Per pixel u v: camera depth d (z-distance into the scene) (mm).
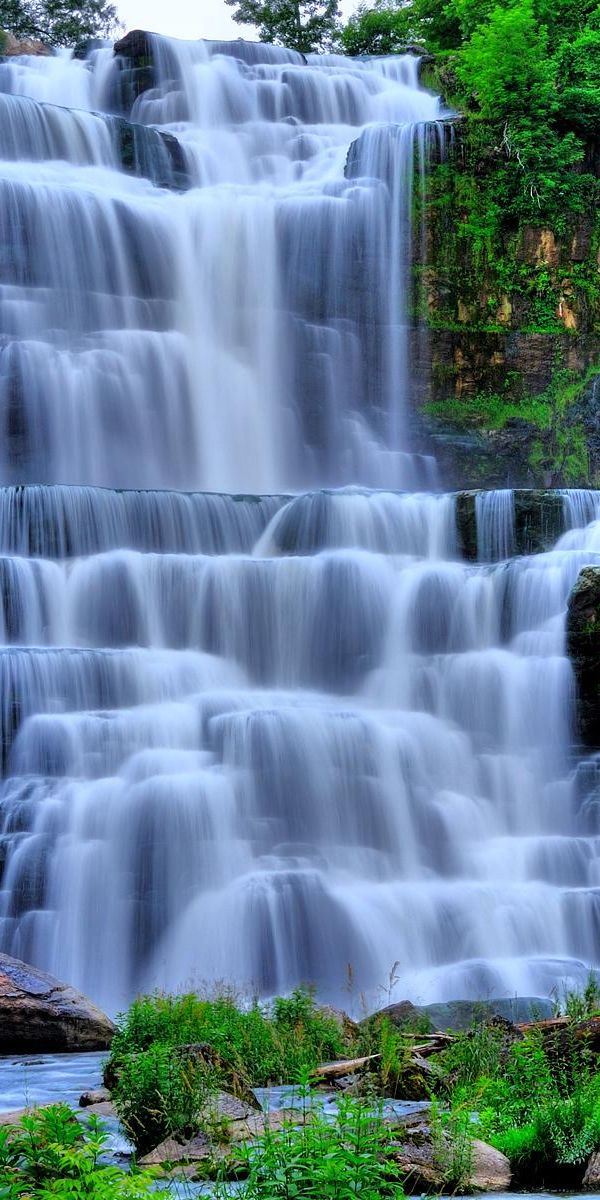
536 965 26641
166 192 56562
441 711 36000
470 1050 14219
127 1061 12398
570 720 34469
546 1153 11258
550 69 60188
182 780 29422
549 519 40750
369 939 27812
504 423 56031
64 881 28016
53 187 50188
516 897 29328
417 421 55969
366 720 32531
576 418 56688
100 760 30234
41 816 28688
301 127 65500
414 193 57469
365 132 59000
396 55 77312
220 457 51750
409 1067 13969
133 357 49812
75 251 50406
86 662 32344
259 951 27234
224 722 31219
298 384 54500
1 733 30531
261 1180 8273
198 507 40062
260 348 54125
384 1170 8164
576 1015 14711
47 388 47000
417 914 28453
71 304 49969
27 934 27469
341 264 55844
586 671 34469
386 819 31672
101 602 36156
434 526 41312
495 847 31781
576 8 67000
